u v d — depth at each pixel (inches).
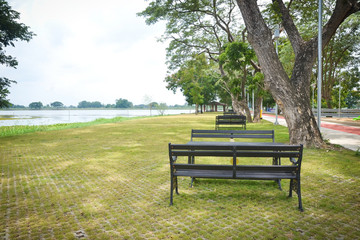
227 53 789.2
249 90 909.2
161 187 206.4
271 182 215.2
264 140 468.8
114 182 222.8
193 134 296.2
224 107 3538.4
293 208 157.8
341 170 248.5
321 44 384.5
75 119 1904.5
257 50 382.6
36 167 285.4
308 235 122.3
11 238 124.3
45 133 701.9
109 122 1222.3
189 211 154.9
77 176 244.5
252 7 372.2
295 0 566.3
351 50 1314.0
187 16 996.6
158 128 798.5
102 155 354.3
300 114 374.6
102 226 137.0
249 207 160.1
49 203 173.2
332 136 511.5
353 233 123.9
